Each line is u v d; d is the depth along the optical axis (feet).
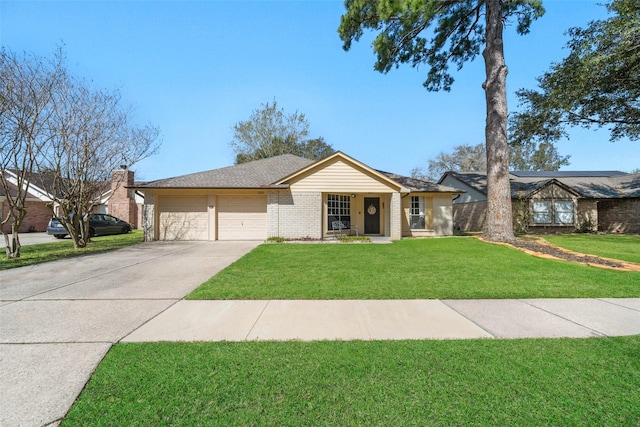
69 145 41.83
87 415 8.00
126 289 20.58
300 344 12.07
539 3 44.01
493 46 42.16
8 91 33.12
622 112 58.34
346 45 48.75
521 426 7.53
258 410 8.15
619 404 8.32
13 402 8.55
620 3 44.68
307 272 25.25
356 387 9.14
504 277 23.48
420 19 44.47
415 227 59.06
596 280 22.50
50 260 32.60
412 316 15.42
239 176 55.52
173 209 52.16
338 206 54.34
